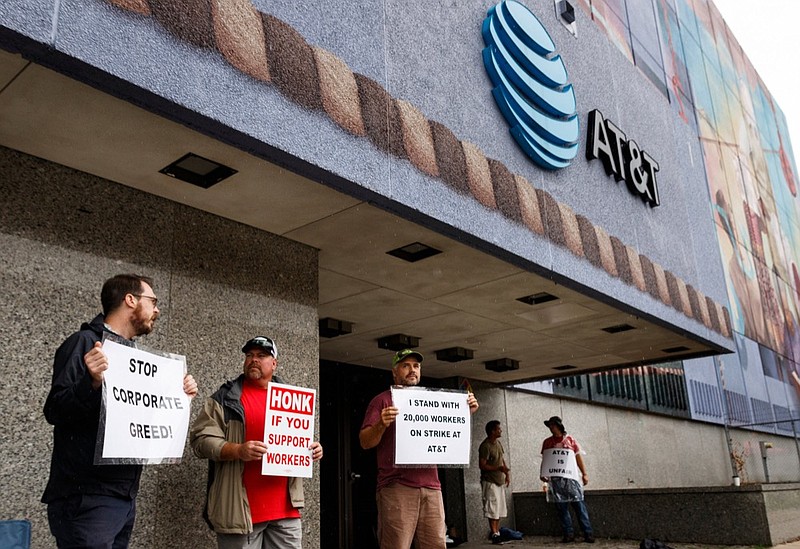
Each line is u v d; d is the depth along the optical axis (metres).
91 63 3.44
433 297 7.86
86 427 3.01
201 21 4.08
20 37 3.19
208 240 5.37
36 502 3.87
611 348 10.64
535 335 9.72
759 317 25.98
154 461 3.27
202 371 5.00
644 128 10.77
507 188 6.77
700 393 20.61
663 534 10.68
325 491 10.52
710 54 26.75
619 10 13.59
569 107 8.11
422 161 5.69
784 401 26.50
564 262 7.33
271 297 5.71
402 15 5.99
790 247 32.19
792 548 9.35
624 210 9.16
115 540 3.10
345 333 8.92
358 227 5.82
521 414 13.61
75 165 4.54
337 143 4.88
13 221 4.16
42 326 4.12
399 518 5.05
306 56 4.80
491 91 7.05
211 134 4.14
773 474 24.05
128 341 3.28
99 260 4.55
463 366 11.52
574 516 11.78
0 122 4.00
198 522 4.71
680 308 9.80
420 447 5.18
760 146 31.17
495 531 11.22
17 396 3.91
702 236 11.73
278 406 4.22
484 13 7.40
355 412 11.34
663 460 18.06
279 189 5.07
